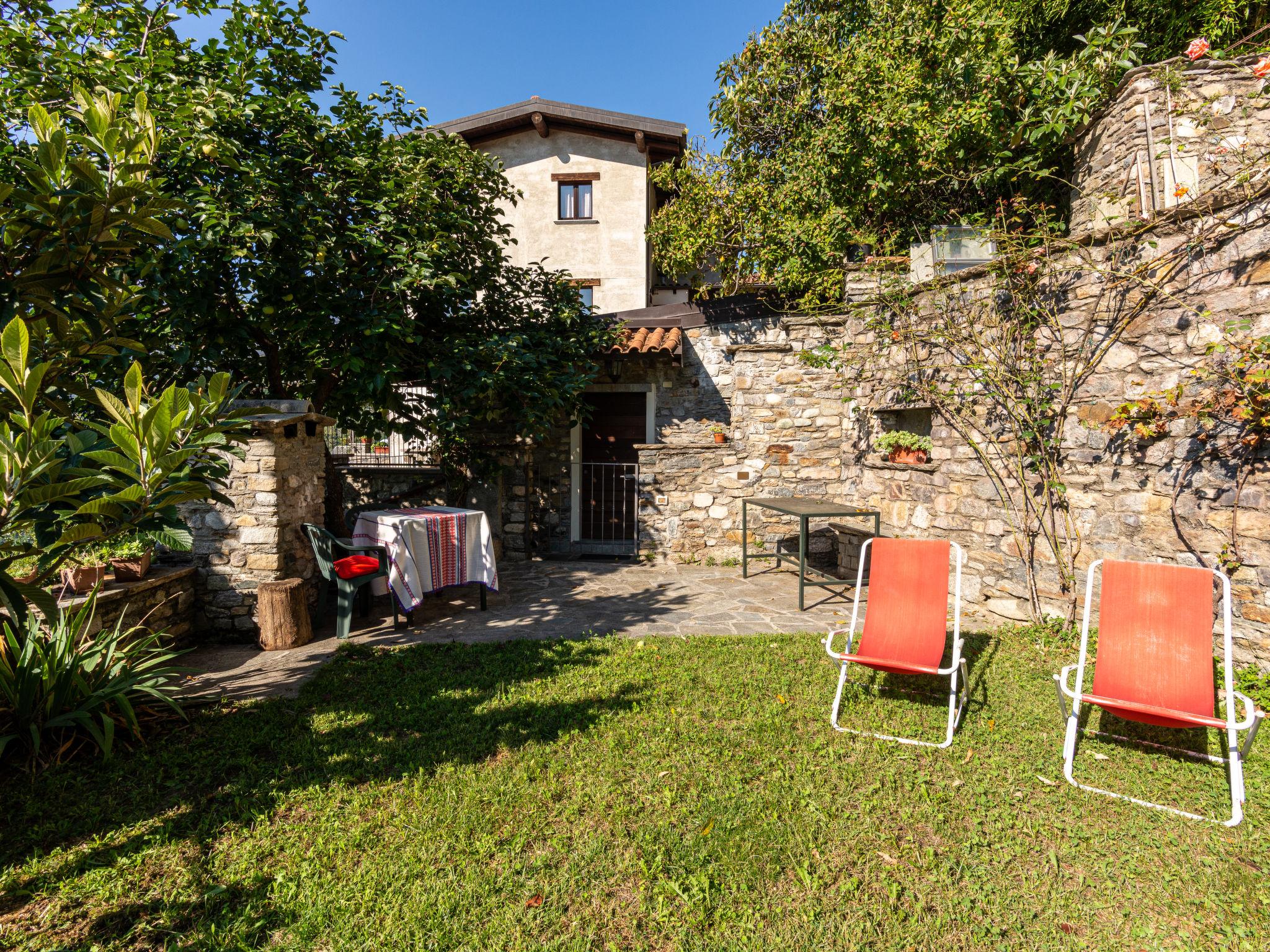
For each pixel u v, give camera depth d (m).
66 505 2.30
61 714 2.82
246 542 4.61
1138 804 2.49
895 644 3.41
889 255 6.60
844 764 2.76
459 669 3.94
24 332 2.00
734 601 5.80
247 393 6.34
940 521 5.68
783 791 2.54
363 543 5.22
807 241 8.20
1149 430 3.86
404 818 2.34
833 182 8.35
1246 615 3.48
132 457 2.27
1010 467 4.90
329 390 6.46
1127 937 1.85
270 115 4.99
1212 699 2.66
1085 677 3.74
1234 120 5.14
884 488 6.53
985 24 7.02
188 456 2.42
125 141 2.62
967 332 5.23
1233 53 5.41
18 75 4.23
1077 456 4.41
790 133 9.98
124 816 2.37
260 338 5.64
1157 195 5.09
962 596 5.41
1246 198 3.41
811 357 6.79
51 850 2.19
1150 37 7.41
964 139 7.20
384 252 5.32
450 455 7.62
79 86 2.62
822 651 4.24
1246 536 3.48
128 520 2.35
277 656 4.25
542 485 8.75
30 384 2.07
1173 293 3.79
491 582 5.46
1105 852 2.22
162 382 5.21
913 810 2.42
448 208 6.04
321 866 2.10
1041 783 2.64
